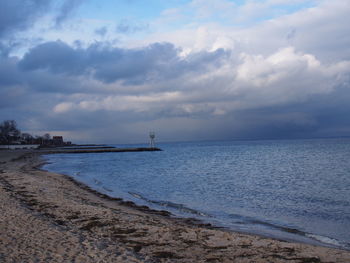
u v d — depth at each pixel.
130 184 29.55
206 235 10.88
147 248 9.26
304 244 10.46
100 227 11.42
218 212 16.73
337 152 86.50
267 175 36.44
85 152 116.38
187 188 26.59
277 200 20.48
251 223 14.26
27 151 110.38
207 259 8.53
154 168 49.09
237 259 8.62
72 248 8.33
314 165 48.69
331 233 12.57
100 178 34.84
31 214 12.06
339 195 22.30
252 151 107.94
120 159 77.94
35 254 7.71
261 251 9.34
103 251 8.23
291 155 77.00
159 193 23.78
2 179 26.06
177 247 9.47
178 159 73.94
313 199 20.75
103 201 18.66
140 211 16.06
